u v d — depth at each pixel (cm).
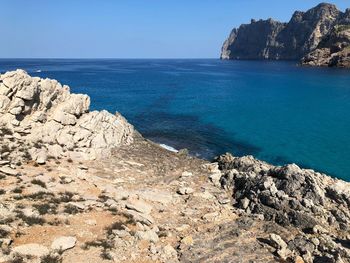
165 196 2880
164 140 5584
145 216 2417
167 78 16912
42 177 2652
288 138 5850
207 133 6109
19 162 2836
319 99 9694
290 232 2406
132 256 1900
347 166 4559
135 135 4875
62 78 16300
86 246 1869
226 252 2119
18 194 2289
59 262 1691
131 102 9088
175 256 2009
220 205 2873
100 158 3616
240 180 3212
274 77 16525
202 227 2433
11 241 1761
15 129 3369
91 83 13888
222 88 12538
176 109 8250
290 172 2928
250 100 9725
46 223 2009
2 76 3456
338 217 2547
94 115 4078
